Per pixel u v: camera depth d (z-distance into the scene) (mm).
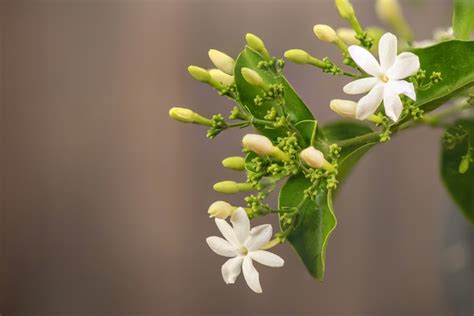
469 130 630
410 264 1149
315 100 1123
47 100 1217
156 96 1195
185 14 1185
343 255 1167
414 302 1148
